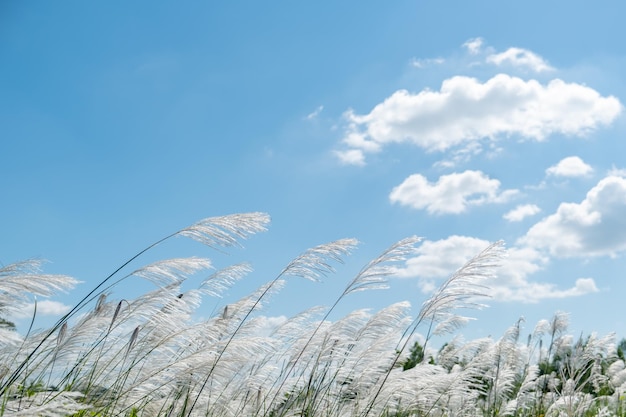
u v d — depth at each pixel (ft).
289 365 18.21
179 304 16.20
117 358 16.14
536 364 29.19
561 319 28.81
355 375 19.31
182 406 15.87
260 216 15.64
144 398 15.66
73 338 14.60
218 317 18.08
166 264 15.11
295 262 18.08
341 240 17.84
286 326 21.06
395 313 19.65
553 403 26.61
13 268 14.14
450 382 21.33
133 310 16.06
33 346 14.65
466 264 17.54
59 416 10.50
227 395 16.67
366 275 18.56
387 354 19.85
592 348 28.43
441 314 17.89
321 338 18.44
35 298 13.51
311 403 18.16
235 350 15.37
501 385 26.18
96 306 14.79
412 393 20.12
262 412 17.61
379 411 19.34
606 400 28.73
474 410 24.71
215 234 15.38
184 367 14.79
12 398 13.00
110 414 14.69
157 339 16.49
